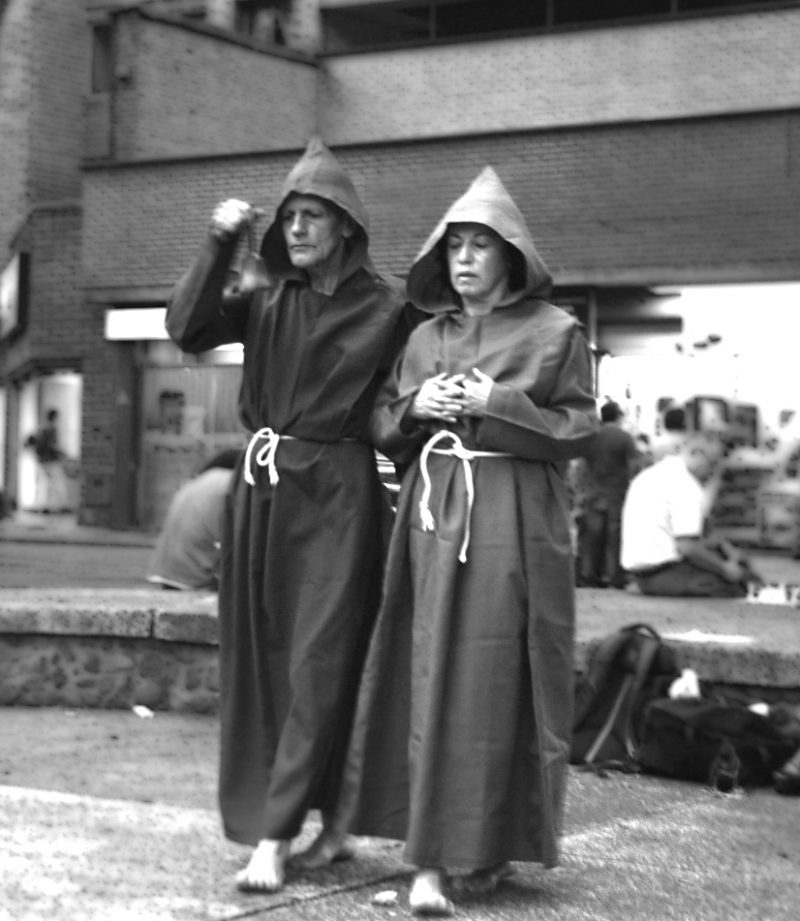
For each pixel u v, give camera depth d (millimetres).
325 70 39875
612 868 7590
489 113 38094
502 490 6781
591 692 10242
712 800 9398
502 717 6688
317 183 7043
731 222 30141
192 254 35281
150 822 8055
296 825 6898
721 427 30734
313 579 7031
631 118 34031
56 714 11898
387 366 7219
